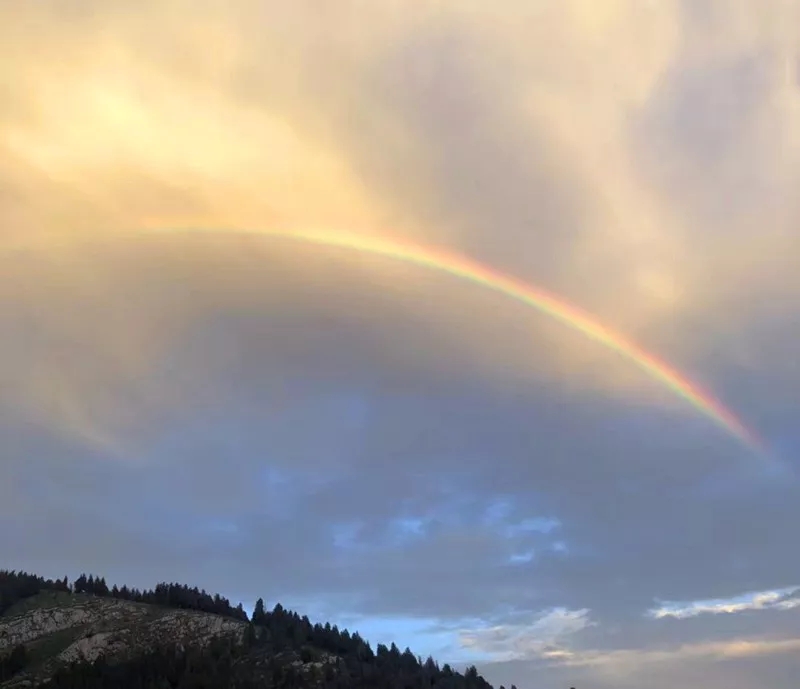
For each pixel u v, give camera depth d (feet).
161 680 556.51
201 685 551.18
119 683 561.84
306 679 575.38
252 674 584.81
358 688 572.92
